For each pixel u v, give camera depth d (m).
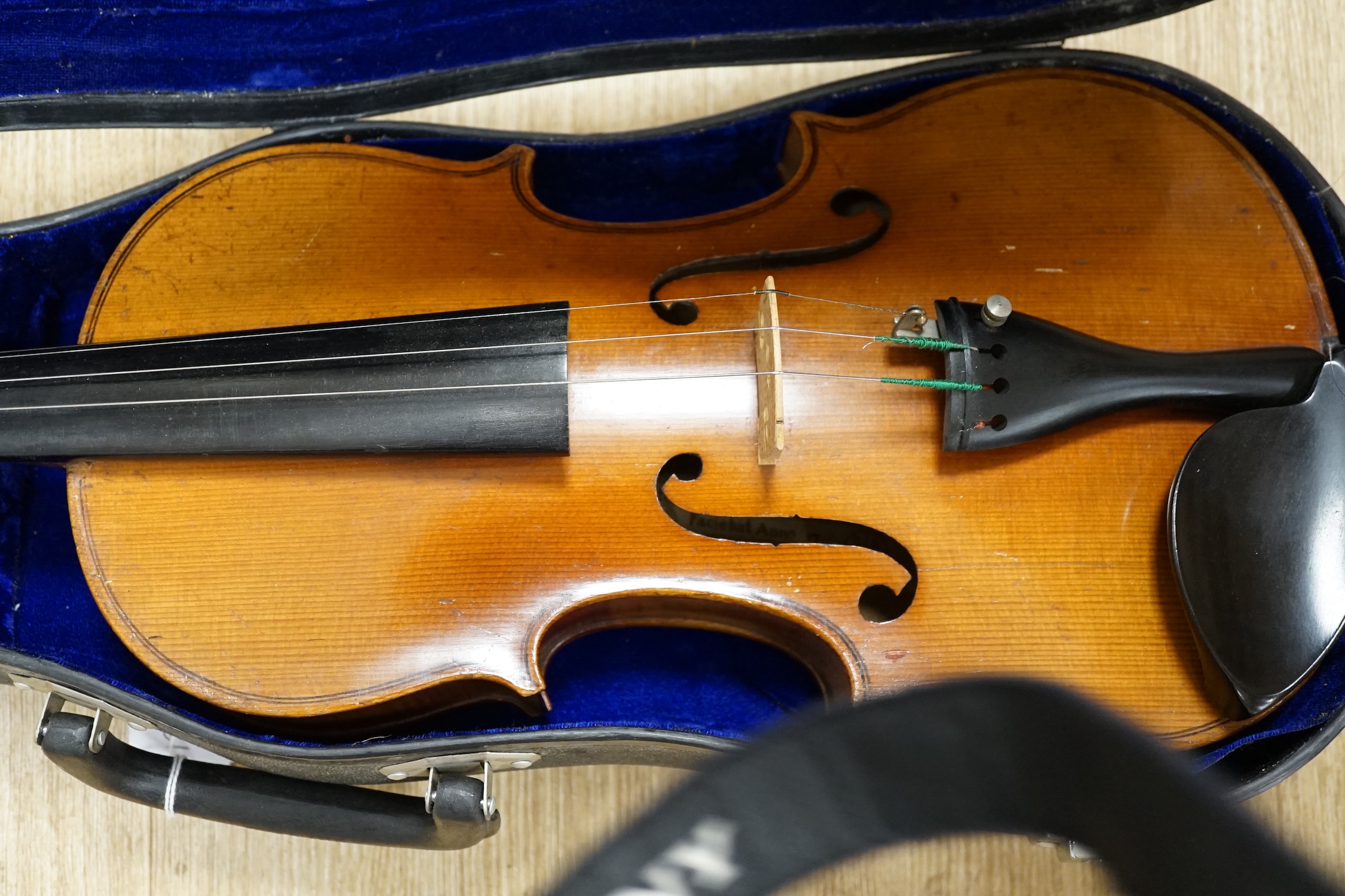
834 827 0.38
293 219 0.69
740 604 0.66
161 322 0.68
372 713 0.67
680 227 0.69
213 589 0.66
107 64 0.68
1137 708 0.65
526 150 0.70
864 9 0.69
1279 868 0.40
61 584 0.71
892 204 0.69
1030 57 0.70
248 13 0.68
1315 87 0.78
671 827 0.36
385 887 0.73
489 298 0.68
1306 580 0.64
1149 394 0.65
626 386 0.66
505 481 0.66
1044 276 0.68
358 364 0.65
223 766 0.67
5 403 0.65
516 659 0.65
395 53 0.69
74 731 0.66
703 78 0.78
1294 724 0.66
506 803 0.74
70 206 0.77
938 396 0.66
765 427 0.65
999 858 0.73
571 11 0.69
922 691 0.41
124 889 0.73
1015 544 0.66
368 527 0.66
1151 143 0.69
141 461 0.66
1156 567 0.66
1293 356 0.66
